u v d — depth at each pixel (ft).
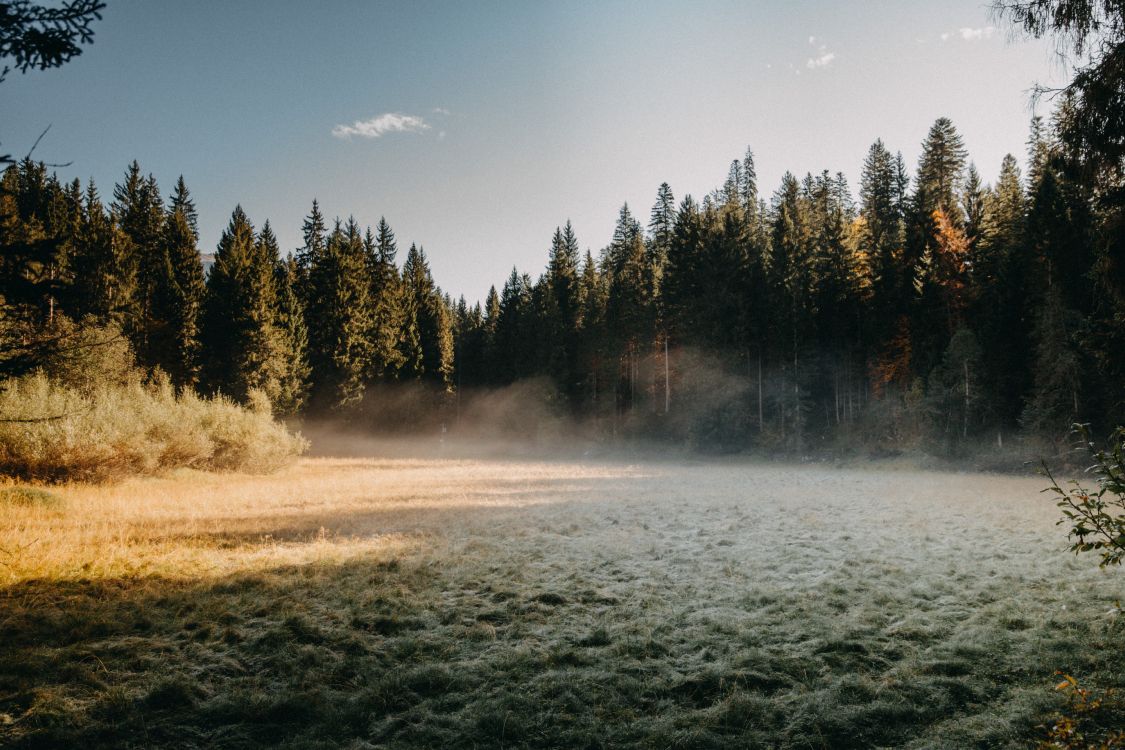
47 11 14.85
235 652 19.07
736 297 153.07
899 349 136.56
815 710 15.34
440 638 20.56
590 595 25.85
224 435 84.94
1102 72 22.02
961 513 51.37
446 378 219.20
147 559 31.04
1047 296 92.84
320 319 186.60
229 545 36.04
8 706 15.10
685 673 17.88
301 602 24.25
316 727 14.58
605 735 14.30
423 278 239.09
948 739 13.94
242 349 154.81
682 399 157.99
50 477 57.67
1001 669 17.65
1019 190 135.74
